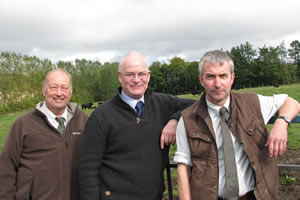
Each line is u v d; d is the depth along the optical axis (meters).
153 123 2.35
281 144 1.83
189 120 2.09
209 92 2.00
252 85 76.88
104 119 2.30
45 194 2.48
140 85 2.33
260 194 1.90
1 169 2.51
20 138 2.55
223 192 2.00
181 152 2.15
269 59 73.94
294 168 2.21
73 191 2.60
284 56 82.00
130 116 2.30
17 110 44.41
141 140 2.29
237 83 77.44
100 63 83.50
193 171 2.05
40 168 2.49
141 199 2.26
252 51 80.88
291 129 7.09
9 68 47.97
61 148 2.58
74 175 2.62
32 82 49.44
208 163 2.00
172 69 94.25
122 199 2.26
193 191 2.03
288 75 72.31
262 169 1.95
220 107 2.02
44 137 2.56
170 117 2.37
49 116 2.69
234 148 1.99
